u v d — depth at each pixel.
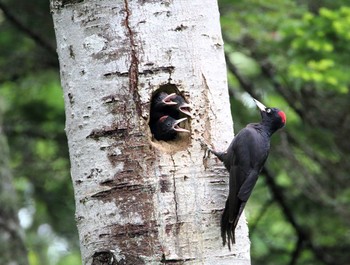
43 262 23.28
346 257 20.17
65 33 9.05
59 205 21.12
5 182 15.28
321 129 19.16
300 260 21.05
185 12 9.06
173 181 8.73
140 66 8.85
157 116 9.25
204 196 8.82
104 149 8.77
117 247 8.55
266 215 20.73
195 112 9.06
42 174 20.86
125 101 8.79
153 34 8.91
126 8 8.89
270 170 19.14
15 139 20.98
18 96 20.62
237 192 9.05
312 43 15.46
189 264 8.58
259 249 20.25
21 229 15.25
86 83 8.88
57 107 20.52
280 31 16.00
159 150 8.77
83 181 8.81
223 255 8.72
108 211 8.65
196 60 9.08
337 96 18.91
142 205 8.62
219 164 9.04
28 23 19.08
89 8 8.93
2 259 14.74
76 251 21.83
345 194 19.03
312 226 19.80
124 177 8.66
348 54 16.30
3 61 19.91
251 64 20.73
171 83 8.97
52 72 20.64
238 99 18.64
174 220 8.64
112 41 8.87
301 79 16.66
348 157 19.45
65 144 20.66
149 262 8.50
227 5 17.09
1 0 18.50
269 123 10.66
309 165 19.97
